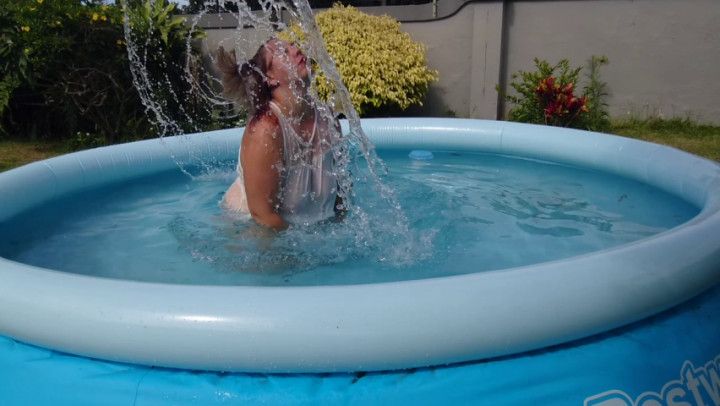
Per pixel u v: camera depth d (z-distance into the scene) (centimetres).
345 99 267
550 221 264
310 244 231
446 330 134
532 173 352
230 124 601
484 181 334
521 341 139
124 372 141
